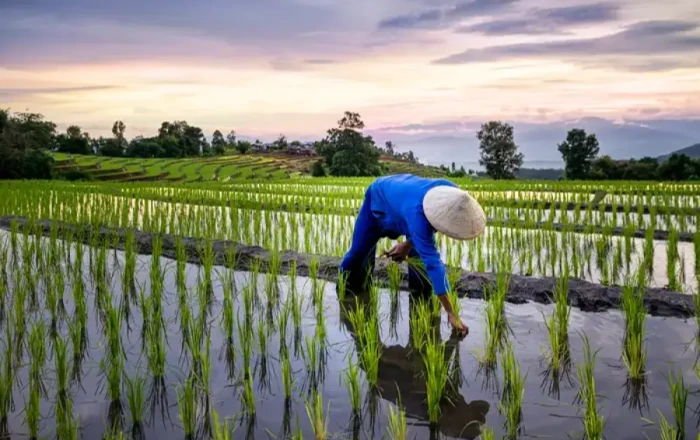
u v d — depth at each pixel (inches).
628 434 139.6
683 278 303.3
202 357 164.2
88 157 3272.6
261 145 4938.5
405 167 4212.6
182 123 4709.6
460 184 1026.1
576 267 309.9
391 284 268.2
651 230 378.6
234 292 271.6
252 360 188.2
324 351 196.4
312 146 5103.3
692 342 201.5
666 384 167.0
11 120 2150.6
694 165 2033.7
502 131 3014.3
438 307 234.5
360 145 3070.9
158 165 3034.0
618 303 244.5
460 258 322.0
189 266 330.0
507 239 381.7
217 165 3221.0
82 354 191.6
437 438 139.1
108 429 143.3
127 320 228.5
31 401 139.8
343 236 430.3
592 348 196.5
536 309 243.8
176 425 145.9
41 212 532.1
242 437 139.9
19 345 197.5
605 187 912.3
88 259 338.6
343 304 254.4
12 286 272.1
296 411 153.4
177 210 595.2
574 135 2596.0
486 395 161.9
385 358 192.1
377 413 152.3
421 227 201.2
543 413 150.5
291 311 240.5
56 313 234.1
